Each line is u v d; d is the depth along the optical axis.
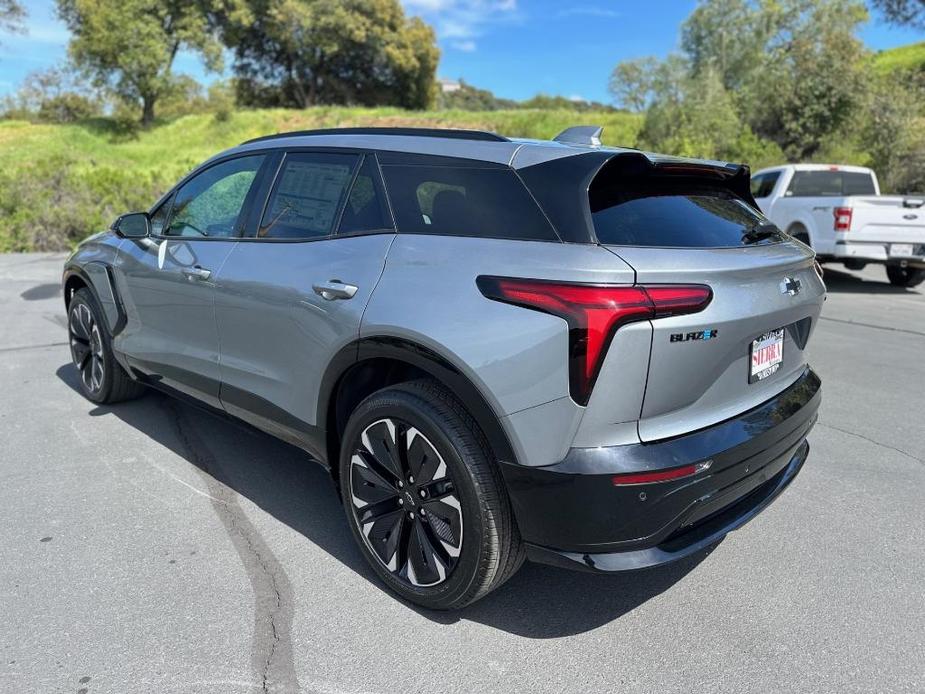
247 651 2.27
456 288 2.26
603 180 2.33
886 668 2.24
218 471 3.66
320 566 2.79
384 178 2.70
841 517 3.27
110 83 35.97
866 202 9.43
